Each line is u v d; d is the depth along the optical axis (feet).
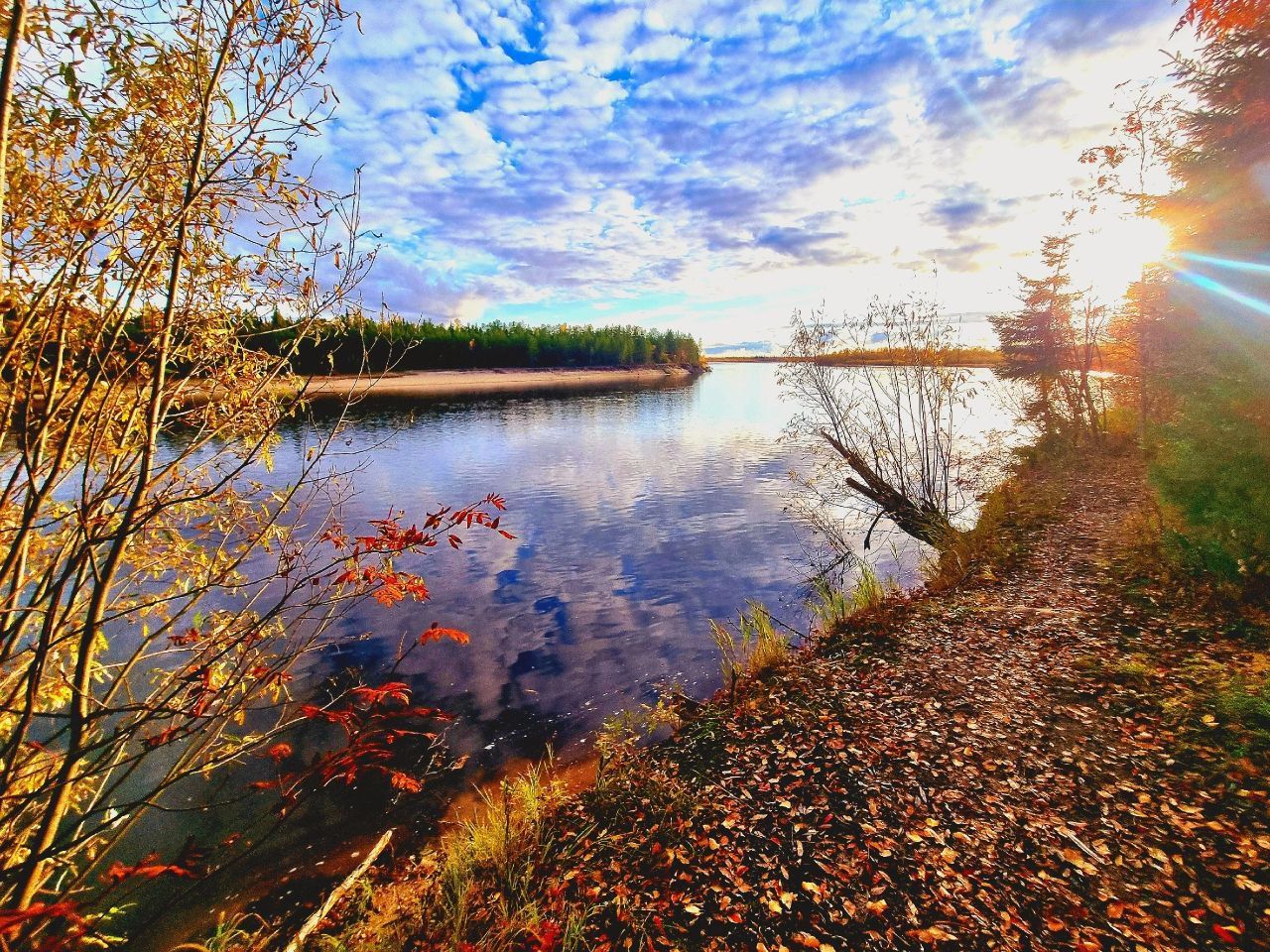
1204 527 23.97
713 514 56.59
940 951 11.85
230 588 9.22
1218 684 18.13
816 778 17.85
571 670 28.07
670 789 18.16
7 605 6.42
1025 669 22.45
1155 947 11.36
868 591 34.45
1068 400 72.49
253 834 18.02
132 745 19.76
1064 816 14.88
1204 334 24.48
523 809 18.04
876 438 53.42
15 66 5.50
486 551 45.75
